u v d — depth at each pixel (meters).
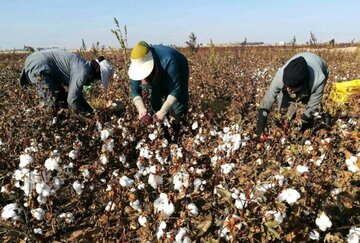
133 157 3.92
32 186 2.45
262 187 2.26
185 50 14.95
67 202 3.16
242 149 3.26
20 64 11.64
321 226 2.29
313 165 2.74
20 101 4.48
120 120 4.00
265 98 3.89
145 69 3.72
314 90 3.79
